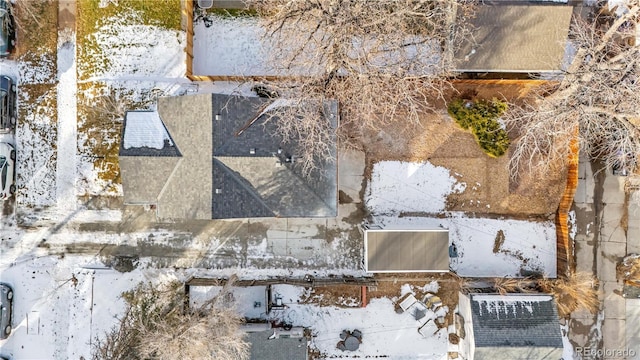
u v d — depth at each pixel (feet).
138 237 69.92
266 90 67.00
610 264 71.00
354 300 70.38
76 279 69.77
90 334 69.36
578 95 59.67
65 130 70.13
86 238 69.92
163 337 59.98
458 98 68.90
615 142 61.52
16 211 70.08
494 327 63.87
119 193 69.82
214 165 58.59
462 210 70.18
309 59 60.59
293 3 57.36
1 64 70.49
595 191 71.00
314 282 68.54
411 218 70.28
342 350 70.13
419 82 63.46
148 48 70.03
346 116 67.97
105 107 69.87
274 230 70.18
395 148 69.97
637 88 56.44
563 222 68.59
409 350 70.49
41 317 69.92
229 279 66.54
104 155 69.97
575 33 60.44
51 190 69.97
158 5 69.97
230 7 69.41
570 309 68.59
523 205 69.67
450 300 70.38
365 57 58.44
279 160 59.72
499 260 70.23
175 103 60.44
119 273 69.77
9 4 69.15
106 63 69.97
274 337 64.69
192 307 66.49
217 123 58.90
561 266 69.21
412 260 65.00
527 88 68.39
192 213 59.67
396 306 70.49
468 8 61.26
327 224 70.28
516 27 62.34
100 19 69.92
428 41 67.10
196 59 69.31
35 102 70.23
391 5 61.52
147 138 60.90
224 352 60.03
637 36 62.39
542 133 66.44
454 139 69.72
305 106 60.75
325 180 61.67
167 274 69.77
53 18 70.13
